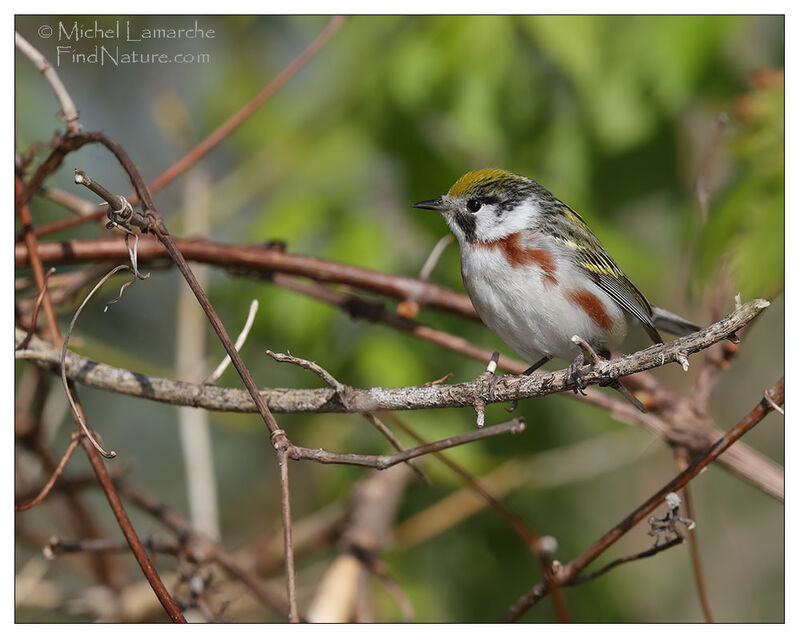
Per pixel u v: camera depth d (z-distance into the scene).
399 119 10.88
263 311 10.52
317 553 11.75
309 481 12.99
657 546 6.30
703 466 6.41
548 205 9.12
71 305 8.77
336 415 10.96
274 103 12.75
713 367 8.50
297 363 6.05
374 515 10.00
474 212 9.07
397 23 11.17
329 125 11.59
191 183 11.62
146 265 8.55
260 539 11.80
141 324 12.58
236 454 13.20
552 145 10.71
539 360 9.05
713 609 13.05
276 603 8.74
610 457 10.92
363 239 10.65
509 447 10.99
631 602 11.55
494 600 10.83
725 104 10.23
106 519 12.45
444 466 10.41
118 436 12.88
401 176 11.16
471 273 8.98
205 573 8.66
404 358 10.45
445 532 11.15
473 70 10.38
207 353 11.46
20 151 9.95
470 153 10.98
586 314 8.73
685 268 10.09
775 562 13.37
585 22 9.95
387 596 10.56
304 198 11.10
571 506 11.59
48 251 8.05
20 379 10.37
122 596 10.23
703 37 9.97
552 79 10.72
